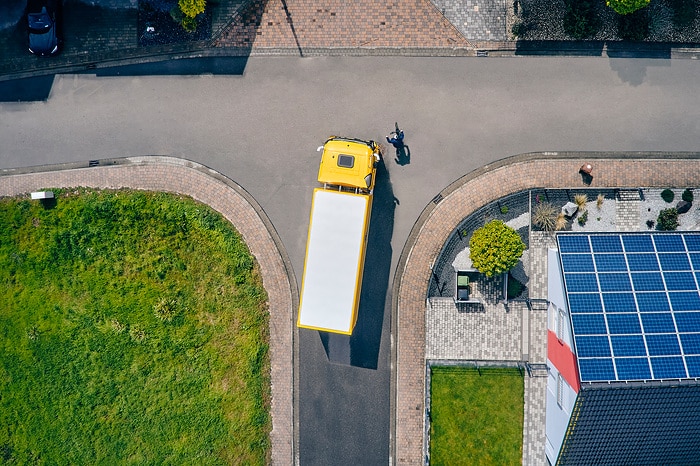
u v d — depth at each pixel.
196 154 28.48
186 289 28.66
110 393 28.94
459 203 27.95
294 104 28.16
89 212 28.50
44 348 28.94
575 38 27.48
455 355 28.16
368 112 28.02
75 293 28.81
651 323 23.77
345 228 25.05
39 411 29.11
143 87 28.42
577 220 27.86
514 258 25.67
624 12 25.62
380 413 28.41
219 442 28.72
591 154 27.80
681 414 23.44
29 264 28.78
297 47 28.06
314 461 28.70
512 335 28.00
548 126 27.75
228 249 28.38
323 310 25.22
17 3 28.19
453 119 27.89
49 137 28.69
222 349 28.67
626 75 27.61
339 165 25.56
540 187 27.81
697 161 27.66
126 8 28.17
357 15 27.86
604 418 23.61
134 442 28.94
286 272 28.48
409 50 27.84
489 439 28.12
